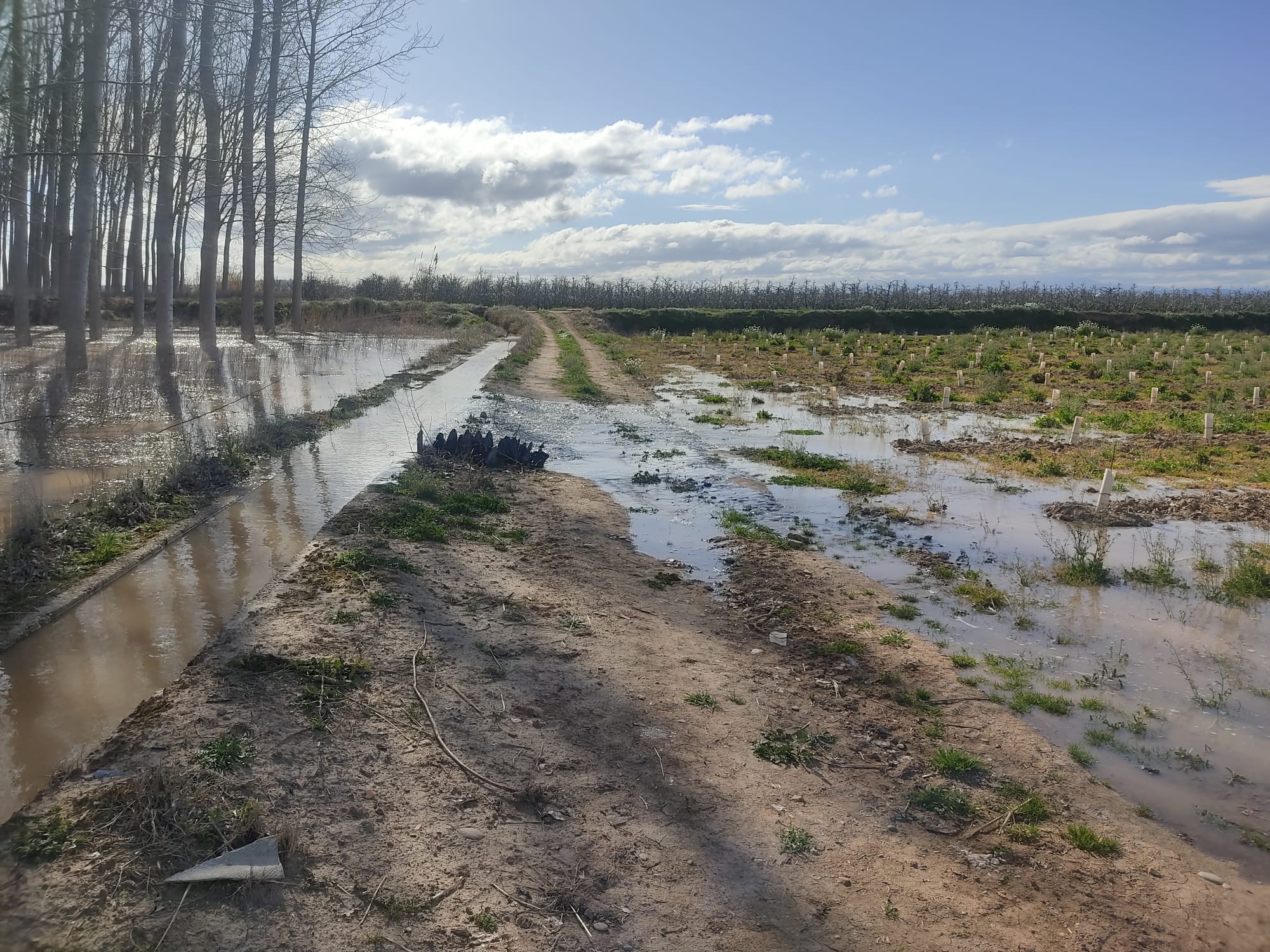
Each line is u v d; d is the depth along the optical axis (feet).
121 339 112.88
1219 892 15.71
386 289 241.35
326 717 18.25
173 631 23.34
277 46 110.63
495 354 124.47
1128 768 19.99
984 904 15.10
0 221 125.59
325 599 24.85
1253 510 44.29
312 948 12.21
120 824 14.07
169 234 88.74
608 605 28.25
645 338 180.45
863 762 19.81
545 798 16.67
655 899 14.43
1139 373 114.11
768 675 24.11
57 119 51.37
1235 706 23.15
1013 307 217.97
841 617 28.78
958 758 19.72
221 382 78.33
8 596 24.68
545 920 13.56
